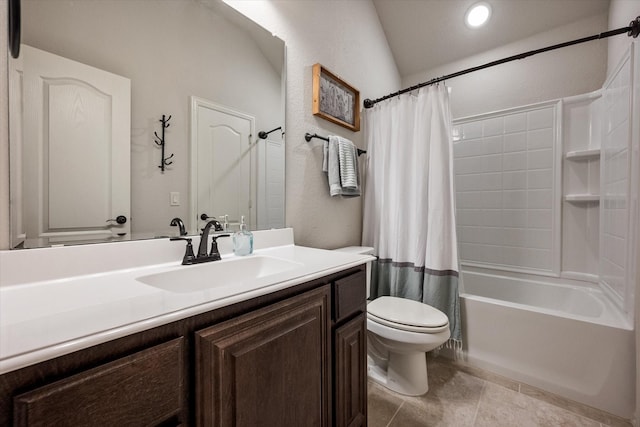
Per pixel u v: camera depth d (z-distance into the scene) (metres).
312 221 1.64
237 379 0.62
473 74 2.32
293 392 0.75
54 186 0.78
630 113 1.31
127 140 0.91
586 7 1.87
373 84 2.21
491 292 2.24
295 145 1.52
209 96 1.14
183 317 0.53
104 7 0.86
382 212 1.97
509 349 1.54
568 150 1.99
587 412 1.29
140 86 0.94
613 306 1.51
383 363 1.69
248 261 1.06
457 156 2.44
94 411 0.43
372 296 1.96
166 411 0.51
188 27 1.07
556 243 2.02
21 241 0.73
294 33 1.50
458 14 2.13
